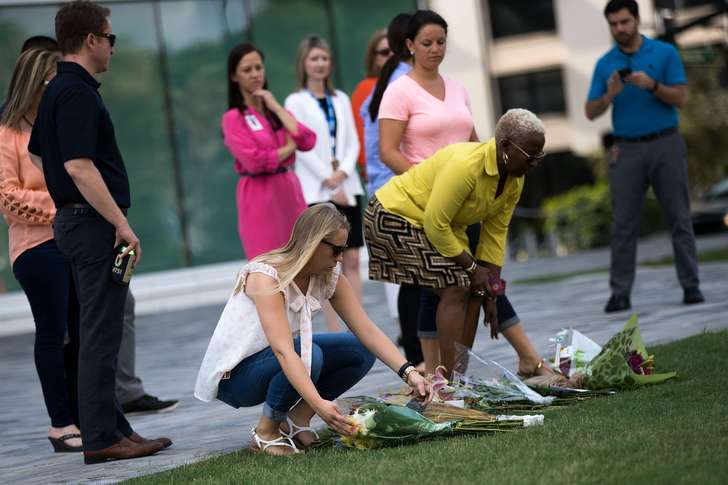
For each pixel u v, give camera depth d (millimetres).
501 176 9375
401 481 6574
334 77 31203
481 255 9945
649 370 9305
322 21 31188
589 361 9492
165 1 29578
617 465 6414
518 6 40750
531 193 40188
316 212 8180
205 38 29984
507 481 6301
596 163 38594
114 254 8797
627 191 14617
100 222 8773
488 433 7902
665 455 6535
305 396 7949
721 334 10859
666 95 14320
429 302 10266
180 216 29594
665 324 12672
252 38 30422
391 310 13922
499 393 9070
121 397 11531
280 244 13211
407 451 7520
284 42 30766
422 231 9766
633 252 14578
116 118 29156
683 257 14414
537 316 15398
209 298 29188
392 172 11828
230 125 13094
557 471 6406
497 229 9891
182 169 29672
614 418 7754
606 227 36188
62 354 10008
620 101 14688
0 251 27500
